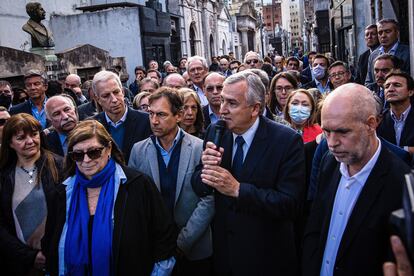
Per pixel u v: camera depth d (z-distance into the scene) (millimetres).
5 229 3178
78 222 2633
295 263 2830
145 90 5816
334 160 2400
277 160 2688
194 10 25859
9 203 3215
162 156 3332
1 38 14719
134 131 3980
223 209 2844
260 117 2830
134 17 15750
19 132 3213
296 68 9461
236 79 2668
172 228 2818
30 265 3070
